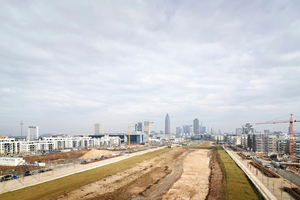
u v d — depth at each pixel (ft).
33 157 549.95
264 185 260.21
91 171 346.13
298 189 237.45
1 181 278.87
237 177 310.86
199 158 601.62
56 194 230.68
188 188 280.10
